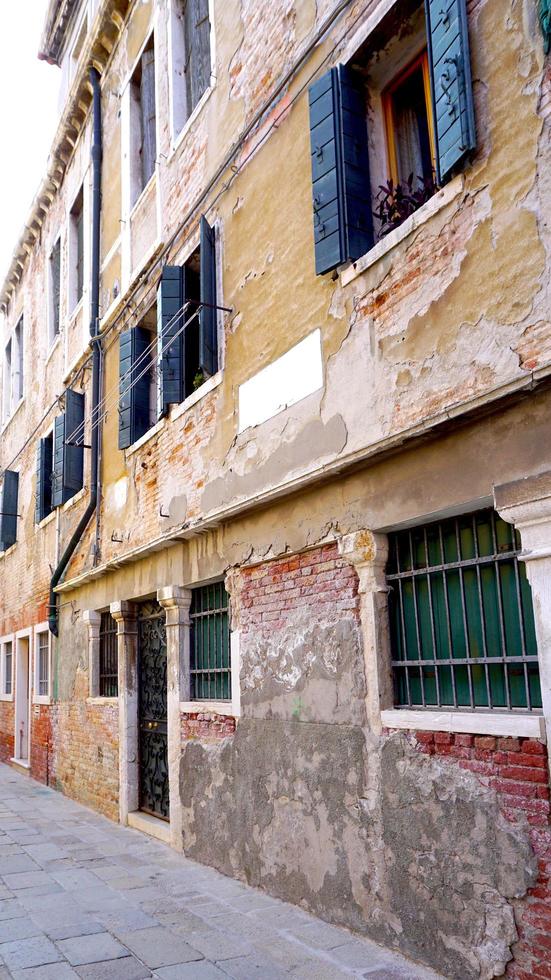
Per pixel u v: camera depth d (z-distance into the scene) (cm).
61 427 1226
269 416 628
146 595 867
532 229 398
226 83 747
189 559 753
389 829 461
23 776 1380
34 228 1574
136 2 1013
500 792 392
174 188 851
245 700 632
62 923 539
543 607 374
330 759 520
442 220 458
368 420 507
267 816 588
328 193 555
